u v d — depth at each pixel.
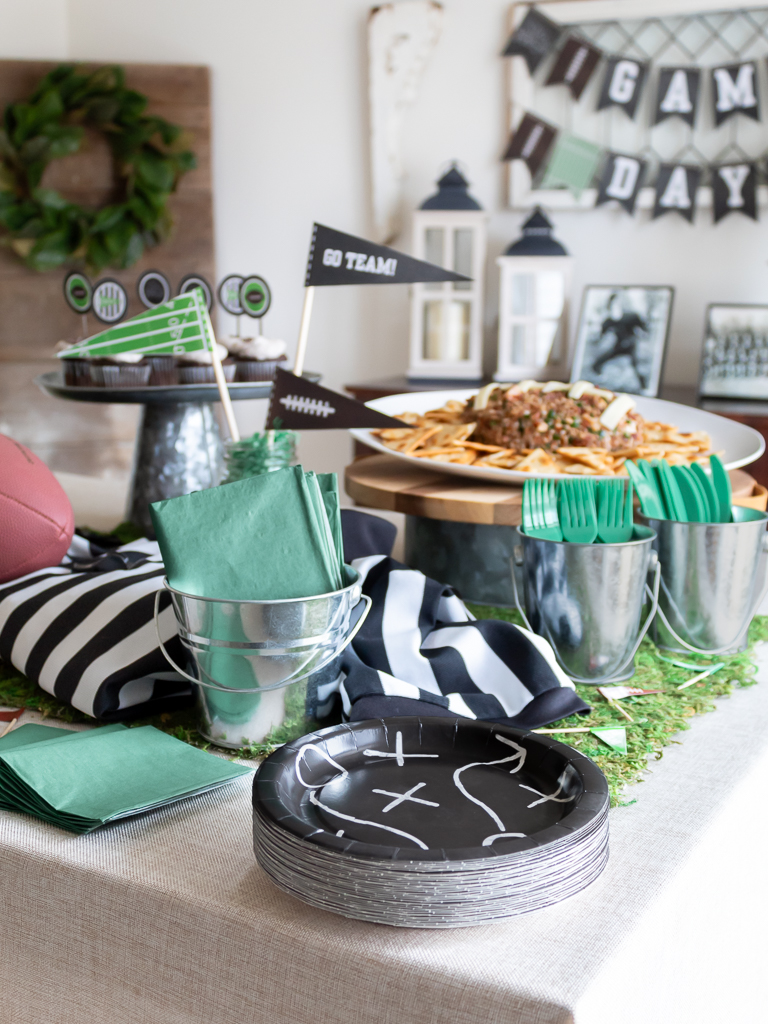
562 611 0.81
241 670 0.67
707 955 0.60
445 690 0.76
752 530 0.86
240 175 3.51
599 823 0.50
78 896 0.56
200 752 0.67
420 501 1.02
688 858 0.56
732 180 2.77
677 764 0.68
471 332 2.96
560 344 2.85
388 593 0.84
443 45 3.11
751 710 0.78
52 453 3.62
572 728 0.73
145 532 1.29
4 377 3.54
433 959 0.46
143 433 1.32
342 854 0.47
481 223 2.89
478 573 1.04
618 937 0.48
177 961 0.53
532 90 2.99
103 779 0.62
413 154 3.21
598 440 1.13
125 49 3.61
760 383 2.60
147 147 3.45
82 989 0.57
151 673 0.74
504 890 0.47
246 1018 0.51
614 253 2.98
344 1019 0.48
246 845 0.58
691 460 1.09
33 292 3.51
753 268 2.82
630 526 0.84
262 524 0.68
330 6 3.28
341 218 3.40
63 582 0.86
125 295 1.41
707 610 0.87
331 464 3.49
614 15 2.81
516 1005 0.43
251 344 1.46
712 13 2.74
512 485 1.07
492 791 0.57
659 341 2.74
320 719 0.71
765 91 2.72
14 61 3.43
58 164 3.45
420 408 1.46
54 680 0.76
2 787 0.62
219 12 3.44
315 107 3.36
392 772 0.59
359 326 3.39
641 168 2.86
